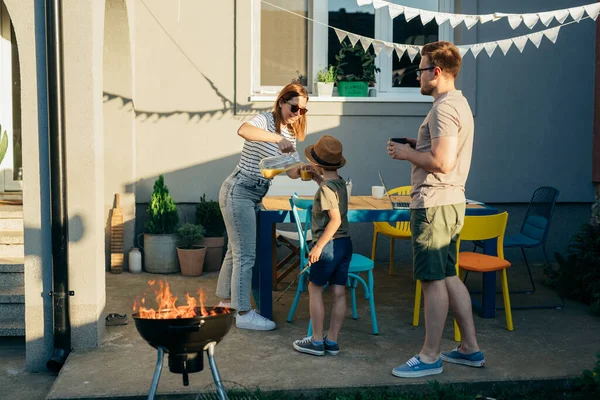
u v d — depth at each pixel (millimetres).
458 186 3992
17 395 4105
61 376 4039
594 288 5664
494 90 7336
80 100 4395
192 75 7094
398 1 7406
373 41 5727
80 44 4379
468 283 6582
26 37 4324
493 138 7375
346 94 7328
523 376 4031
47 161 4410
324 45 7414
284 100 4742
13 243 5840
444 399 3691
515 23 5230
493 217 4902
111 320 5055
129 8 6594
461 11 7250
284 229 7383
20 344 4992
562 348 4578
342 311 4418
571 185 7488
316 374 4070
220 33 7086
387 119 7312
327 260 4305
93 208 4469
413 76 7539
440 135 3832
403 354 4461
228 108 7148
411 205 4039
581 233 6422
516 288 6336
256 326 4969
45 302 4473
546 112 7406
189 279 6695
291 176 4758
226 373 4086
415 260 4012
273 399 3734
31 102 4355
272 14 7352
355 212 5125
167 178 7176
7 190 7520
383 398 3846
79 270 4492
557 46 7363
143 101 7078
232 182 4980
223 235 7168
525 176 7441
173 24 7027
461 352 4238
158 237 6887
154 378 3238
